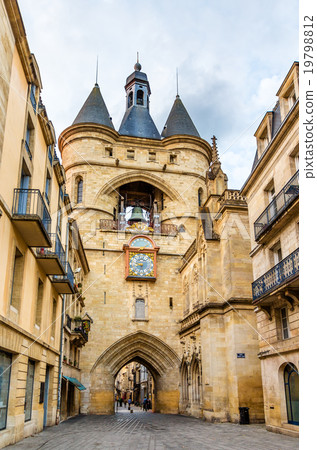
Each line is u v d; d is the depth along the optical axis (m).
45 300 19.19
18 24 13.57
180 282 37.88
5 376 13.57
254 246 21.00
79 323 29.53
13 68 13.70
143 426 21.44
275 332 17.89
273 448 12.58
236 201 26.25
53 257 17.42
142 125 48.34
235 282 24.97
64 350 26.25
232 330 24.14
